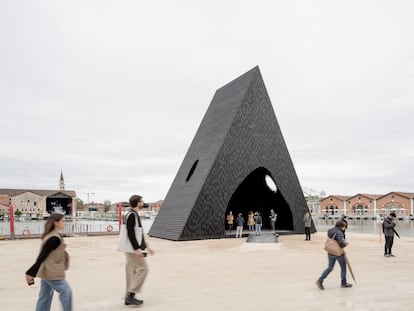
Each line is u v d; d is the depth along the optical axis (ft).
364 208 261.65
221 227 67.97
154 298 23.24
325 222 209.05
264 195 90.89
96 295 24.07
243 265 37.01
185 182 75.77
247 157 73.05
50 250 15.87
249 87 75.56
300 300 22.54
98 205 511.81
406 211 234.38
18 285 28.17
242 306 21.26
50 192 339.57
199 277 30.42
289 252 47.85
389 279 29.09
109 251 49.67
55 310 20.63
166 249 51.78
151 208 421.59
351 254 45.16
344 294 24.06
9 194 320.70
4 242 66.08
